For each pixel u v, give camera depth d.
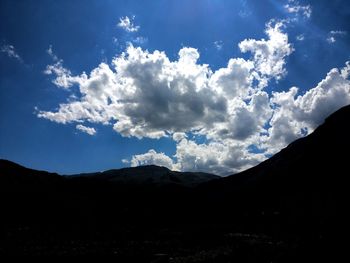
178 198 158.25
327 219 47.06
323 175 81.12
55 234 63.69
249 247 35.88
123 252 43.78
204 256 36.66
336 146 90.44
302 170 94.38
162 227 84.88
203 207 124.88
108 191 159.12
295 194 79.31
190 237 60.88
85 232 69.94
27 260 37.91
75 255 41.06
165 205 145.12
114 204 133.25
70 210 100.25
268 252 32.59
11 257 38.72
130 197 157.25
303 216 57.97
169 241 56.53
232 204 108.88
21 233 61.34
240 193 120.56
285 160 117.25
